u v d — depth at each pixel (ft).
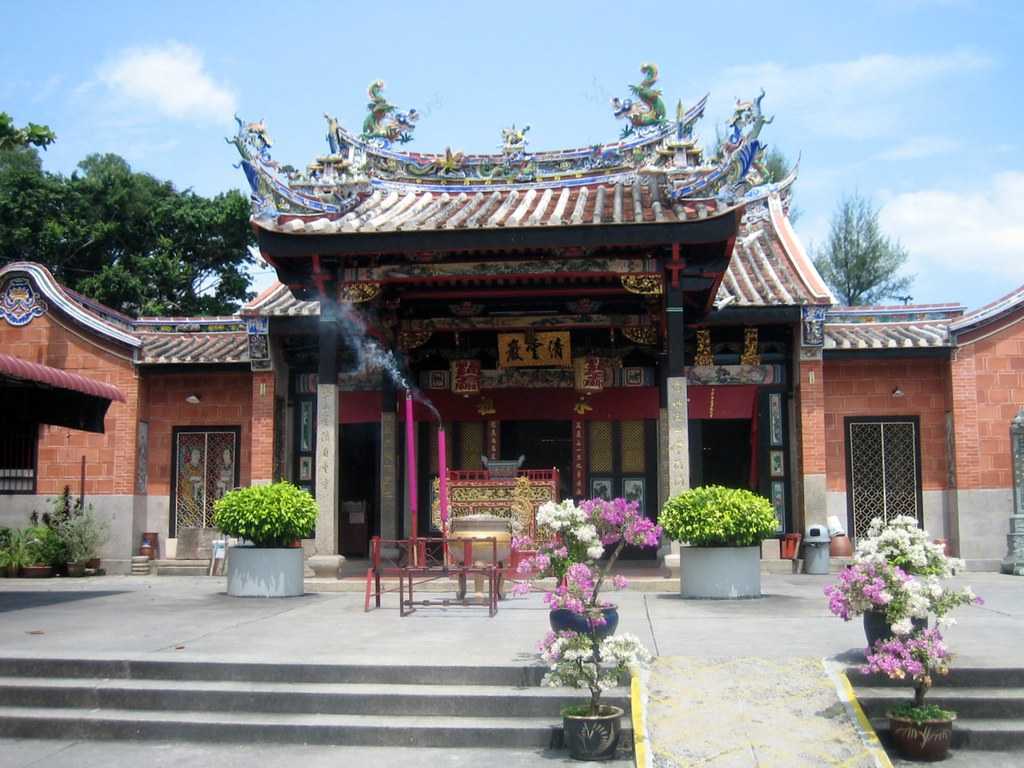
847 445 73.67
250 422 77.05
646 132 64.23
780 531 72.74
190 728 29.53
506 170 65.36
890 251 128.67
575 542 32.96
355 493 84.23
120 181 133.80
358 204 58.34
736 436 86.53
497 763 27.04
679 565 53.47
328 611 45.03
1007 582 59.82
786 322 71.00
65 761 27.76
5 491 75.82
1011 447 70.95
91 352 76.43
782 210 84.33
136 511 75.72
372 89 67.31
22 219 129.39
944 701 28.84
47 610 46.14
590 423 75.56
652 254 55.47
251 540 52.13
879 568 29.73
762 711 28.25
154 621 41.78
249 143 55.06
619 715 27.40
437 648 34.53
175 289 135.03
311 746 28.86
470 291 63.21
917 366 73.82
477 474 61.62
